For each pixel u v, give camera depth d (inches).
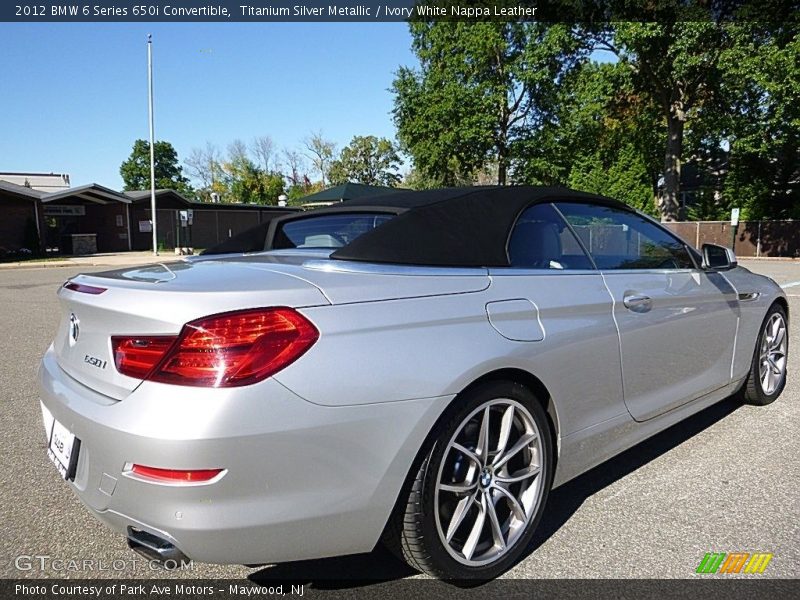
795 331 279.4
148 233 1317.7
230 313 70.6
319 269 85.4
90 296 80.8
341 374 72.9
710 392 141.1
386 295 81.2
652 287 119.8
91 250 1159.0
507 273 97.1
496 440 89.9
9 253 1012.5
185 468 66.0
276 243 136.8
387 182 2674.7
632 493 116.3
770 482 119.9
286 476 69.9
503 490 89.7
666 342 121.0
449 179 1311.5
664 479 122.3
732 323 145.9
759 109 974.4
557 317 97.7
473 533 86.4
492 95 1161.4
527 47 1127.6
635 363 112.7
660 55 984.9
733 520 105.3
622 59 1013.2
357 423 73.4
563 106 1198.3
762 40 863.7
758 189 1184.2
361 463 74.1
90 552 98.8
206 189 2689.5
